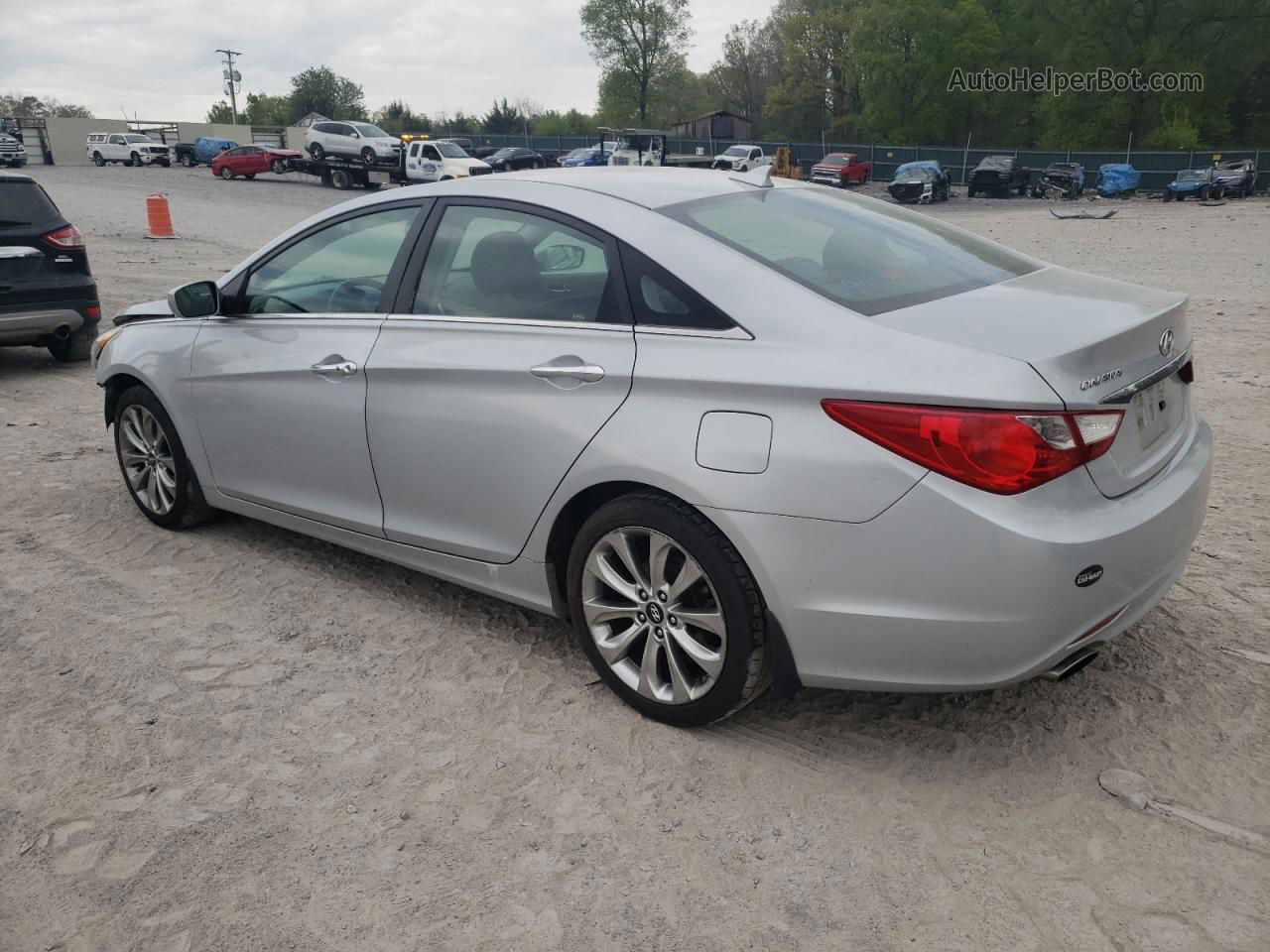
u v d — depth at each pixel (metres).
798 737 3.03
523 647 3.63
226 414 4.20
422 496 3.55
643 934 2.29
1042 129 69.50
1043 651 2.49
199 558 4.45
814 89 83.06
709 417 2.75
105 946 2.28
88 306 8.26
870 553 2.54
